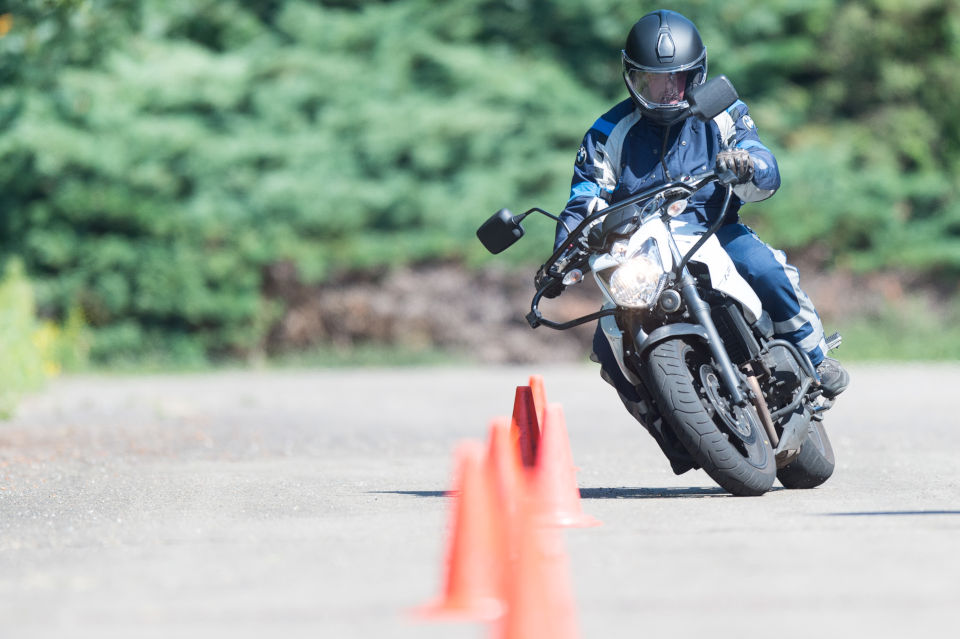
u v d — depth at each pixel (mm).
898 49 114375
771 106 109750
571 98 105625
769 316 25094
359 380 77500
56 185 96938
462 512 15258
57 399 60656
